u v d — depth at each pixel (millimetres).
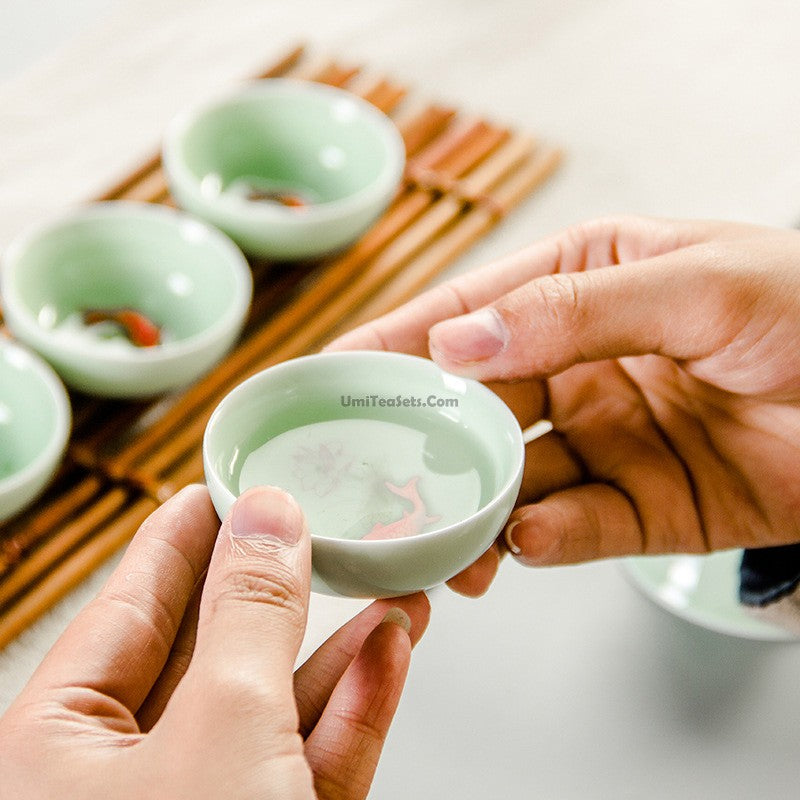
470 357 430
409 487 414
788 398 468
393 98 596
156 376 488
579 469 494
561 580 536
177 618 418
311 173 581
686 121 604
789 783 503
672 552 495
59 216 539
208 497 426
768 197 572
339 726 397
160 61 614
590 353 442
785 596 485
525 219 562
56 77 603
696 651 522
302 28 633
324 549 384
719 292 440
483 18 647
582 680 518
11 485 456
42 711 390
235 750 365
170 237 530
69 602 458
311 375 425
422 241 547
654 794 501
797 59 640
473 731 508
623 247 485
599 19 653
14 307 494
